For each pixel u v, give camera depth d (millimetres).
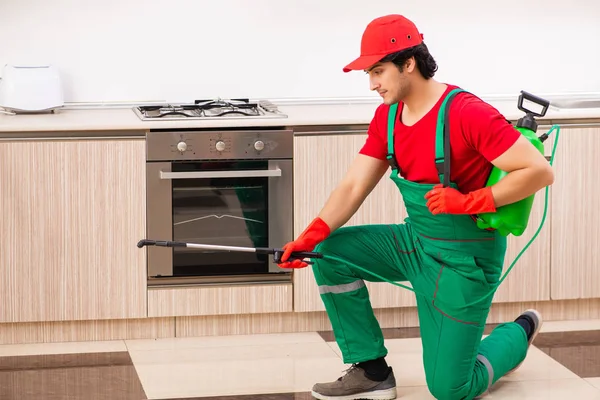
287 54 5363
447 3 5422
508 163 3535
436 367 3875
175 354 4633
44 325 4797
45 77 4992
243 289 4855
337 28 5371
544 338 4832
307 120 4754
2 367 4453
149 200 4723
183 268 4805
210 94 5340
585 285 5055
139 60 5266
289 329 4977
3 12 5133
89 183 4680
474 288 3787
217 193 4781
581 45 5555
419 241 3895
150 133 4668
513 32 5488
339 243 3963
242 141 4719
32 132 4621
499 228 3646
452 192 3582
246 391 4160
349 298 3961
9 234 4672
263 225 4836
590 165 4965
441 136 3617
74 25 5195
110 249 4738
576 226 5004
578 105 5477
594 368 4410
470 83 5504
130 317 4797
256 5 5297
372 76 3646
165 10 5242
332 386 4055
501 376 4125
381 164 3941
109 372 4391
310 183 4812
